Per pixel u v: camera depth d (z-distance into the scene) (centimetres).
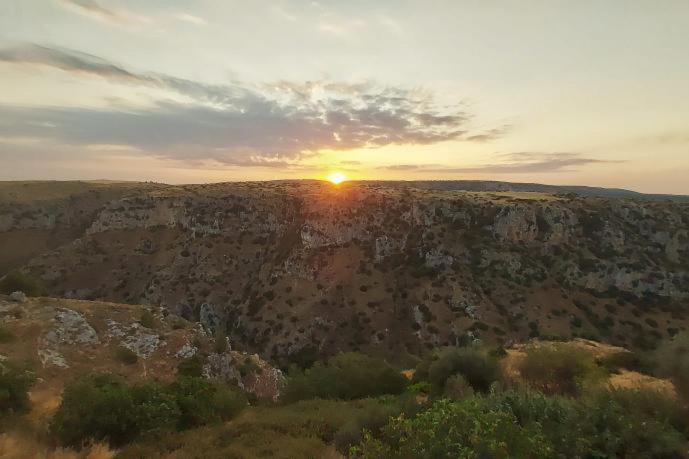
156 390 1410
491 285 8175
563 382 1753
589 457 789
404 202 10425
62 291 9131
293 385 2222
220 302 9312
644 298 7812
